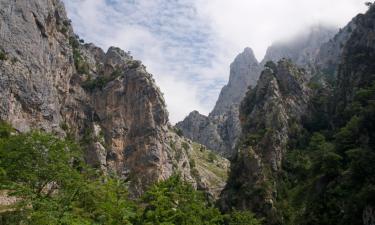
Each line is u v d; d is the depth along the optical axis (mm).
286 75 125375
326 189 68188
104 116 165500
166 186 53375
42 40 137500
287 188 91562
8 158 39750
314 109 117500
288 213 80500
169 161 163250
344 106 103188
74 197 37219
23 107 120875
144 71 177000
